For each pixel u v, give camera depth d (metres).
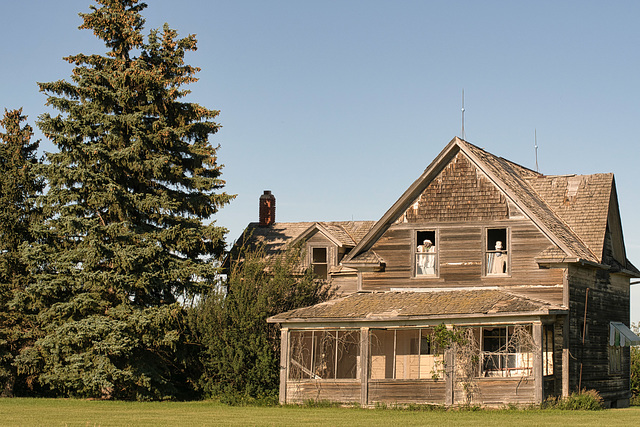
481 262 32.84
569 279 31.61
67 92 35.75
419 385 29.92
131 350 34.06
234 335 34.34
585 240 33.81
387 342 34.91
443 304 30.72
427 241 34.50
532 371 28.55
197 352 36.44
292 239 42.47
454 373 29.39
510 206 32.69
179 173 36.19
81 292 35.03
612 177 35.72
